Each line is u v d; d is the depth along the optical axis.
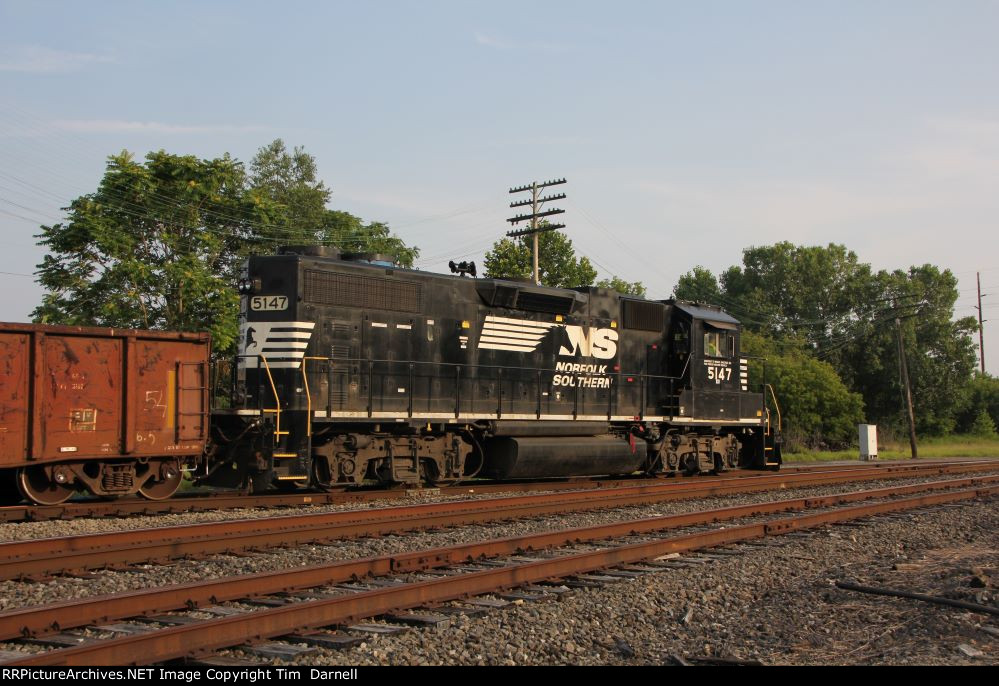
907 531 13.30
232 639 6.53
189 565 9.60
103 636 6.75
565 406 20.06
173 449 14.66
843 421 47.66
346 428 16.72
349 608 7.33
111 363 14.01
